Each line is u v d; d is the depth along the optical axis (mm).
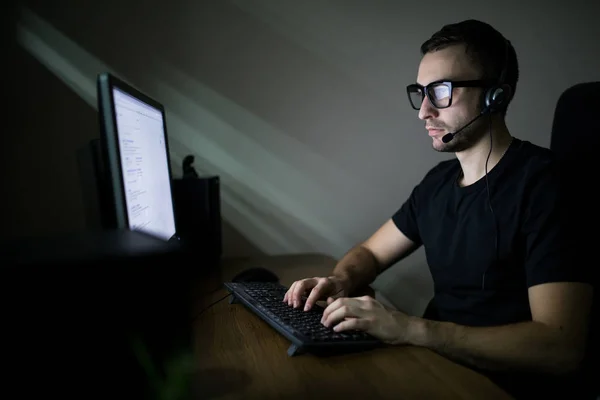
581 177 975
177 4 1513
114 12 1479
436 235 1139
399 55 1642
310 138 1623
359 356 683
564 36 1691
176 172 1551
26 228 1476
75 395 437
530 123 1717
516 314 980
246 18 1559
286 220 1635
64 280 431
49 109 1462
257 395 545
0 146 1438
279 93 1594
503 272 992
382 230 1332
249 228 1617
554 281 827
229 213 1604
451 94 1013
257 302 900
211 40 1542
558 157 999
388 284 1720
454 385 578
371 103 1646
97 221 814
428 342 737
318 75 1612
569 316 781
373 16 1622
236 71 1563
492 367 727
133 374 466
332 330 748
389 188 1682
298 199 1635
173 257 501
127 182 742
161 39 1511
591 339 879
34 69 1446
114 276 452
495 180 1019
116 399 455
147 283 475
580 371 771
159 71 1517
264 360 660
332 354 684
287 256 1565
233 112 1570
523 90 1702
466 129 1027
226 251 1611
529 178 967
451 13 1653
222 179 1587
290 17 1583
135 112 839
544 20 1681
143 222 853
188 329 515
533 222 926
